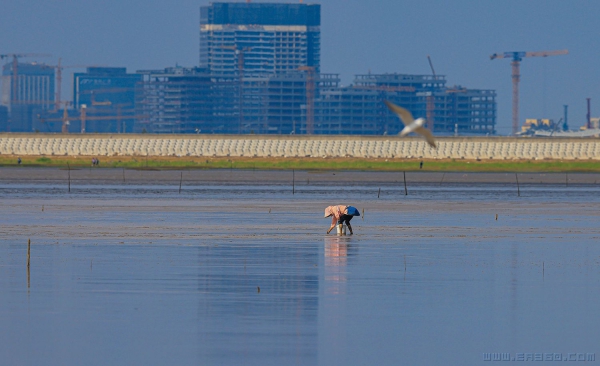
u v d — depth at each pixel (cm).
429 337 12206
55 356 11119
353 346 11694
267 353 11306
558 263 18650
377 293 15025
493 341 12062
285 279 16262
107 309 13525
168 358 11056
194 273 16812
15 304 13800
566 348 11781
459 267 17962
